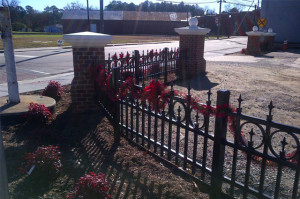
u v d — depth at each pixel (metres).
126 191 3.22
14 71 5.63
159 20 68.19
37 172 3.38
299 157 2.45
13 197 3.06
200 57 10.57
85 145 4.39
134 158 3.99
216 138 3.08
